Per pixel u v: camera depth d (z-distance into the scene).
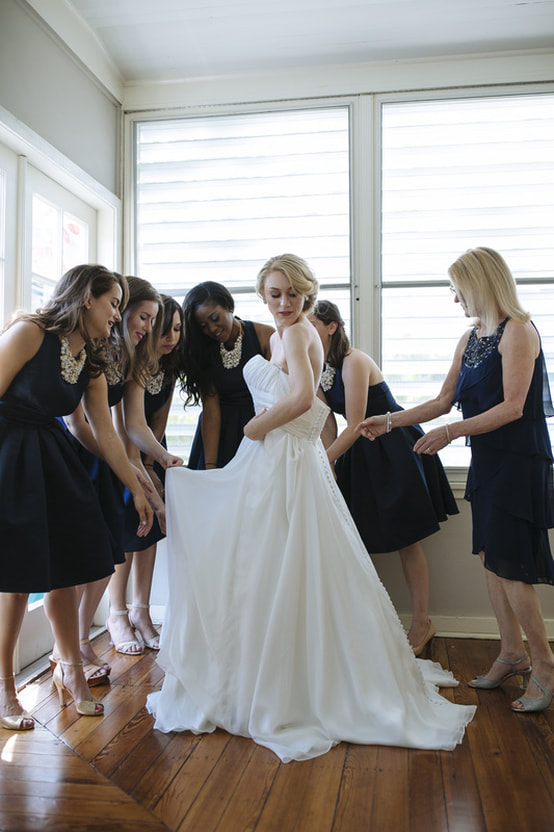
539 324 3.63
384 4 3.39
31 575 2.21
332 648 2.29
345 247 3.77
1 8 2.79
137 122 3.94
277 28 3.54
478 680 2.78
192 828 1.75
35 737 2.28
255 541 2.38
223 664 2.35
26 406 2.32
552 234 3.64
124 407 2.98
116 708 2.54
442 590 3.59
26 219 3.06
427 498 3.15
